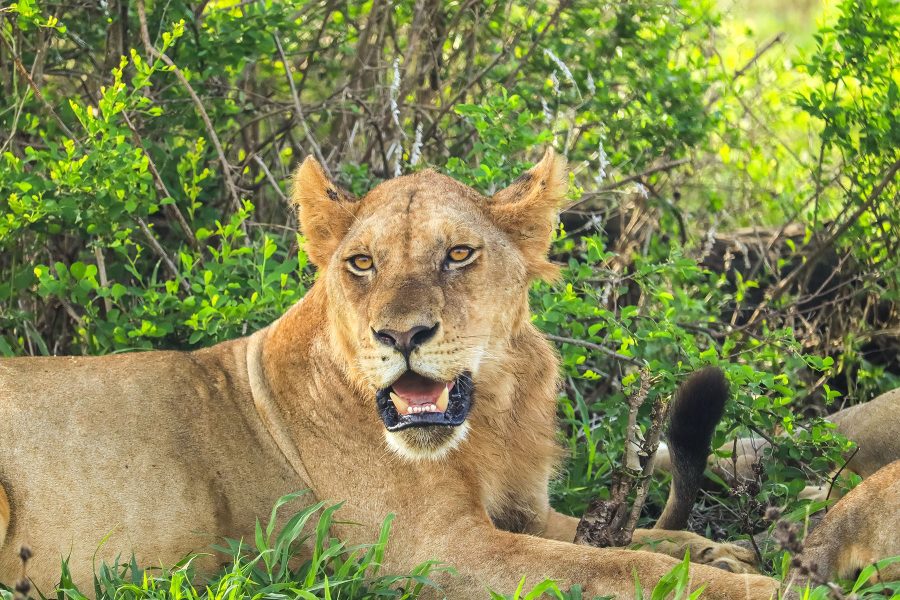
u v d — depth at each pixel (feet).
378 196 25.29
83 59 41.83
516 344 26.02
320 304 26.08
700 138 41.45
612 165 41.39
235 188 36.24
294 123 42.19
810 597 19.48
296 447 25.72
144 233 36.17
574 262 34.42
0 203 33.53
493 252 24.56
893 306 39.32
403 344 22.86
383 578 23.38
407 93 41.83
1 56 38.09
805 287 40.11
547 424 26.96
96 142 33.04
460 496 24.81
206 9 41.81
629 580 22.18
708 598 21.50
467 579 23.76
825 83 39.50
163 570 23.17
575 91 41.06
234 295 33.63
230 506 25.32
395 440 23.66
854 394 37.60
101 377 25.84
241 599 21.71
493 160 34.40
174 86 38.52
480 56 44.19
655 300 37.01
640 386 27.48
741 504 28.66
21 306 36.09
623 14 42.88
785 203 44.14
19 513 24.31
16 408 24.99
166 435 25.36
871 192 38.91
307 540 25.00
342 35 44.65
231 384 26.55
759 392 30.99
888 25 38.34
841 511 21.99
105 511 24.59
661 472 33.78
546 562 23.06
